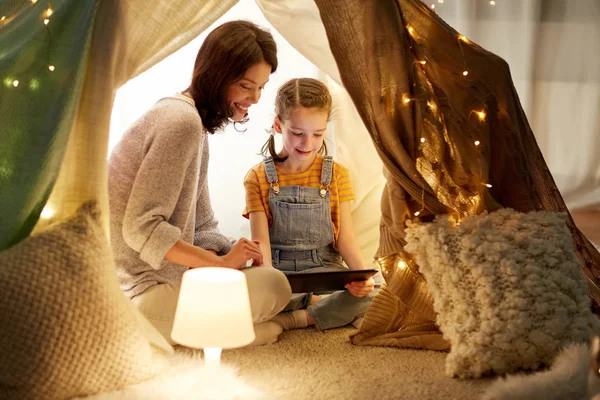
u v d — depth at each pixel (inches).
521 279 59.4
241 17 97.5
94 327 53.8
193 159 66.5
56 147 59.7
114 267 58.1
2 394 51.4
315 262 81.7
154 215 63.2
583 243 73.2
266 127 97.9
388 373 60.3
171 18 65.0
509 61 113.7
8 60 62.8
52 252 54.6
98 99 60.9
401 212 68.5
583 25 112.5
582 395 50.6
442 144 68.9
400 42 67.4
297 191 82.1
